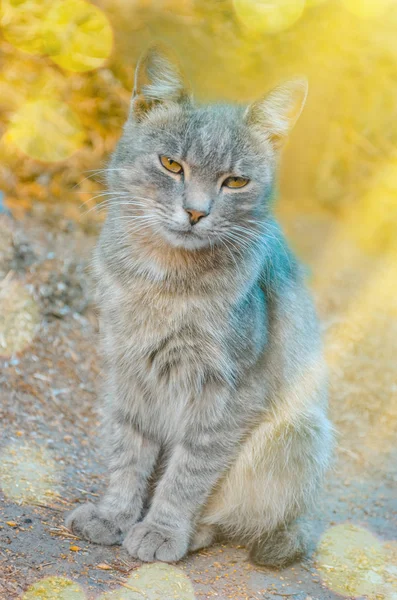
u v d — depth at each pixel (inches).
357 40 389.4
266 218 155.9
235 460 154.6
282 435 156.9
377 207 370.9
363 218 369.1
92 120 313.3
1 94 311.3
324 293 303.3
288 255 167.0
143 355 149.2
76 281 245.4
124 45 335.9
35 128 302.8
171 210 142.8
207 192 143.6
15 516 147.9
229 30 370.0
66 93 317.1
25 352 221.3
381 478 216.4
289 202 376.8
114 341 151.7
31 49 322.0
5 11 322.7
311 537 169.9
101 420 196.7
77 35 327.0
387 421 242.4
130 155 147.9
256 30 373.4
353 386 255.4
